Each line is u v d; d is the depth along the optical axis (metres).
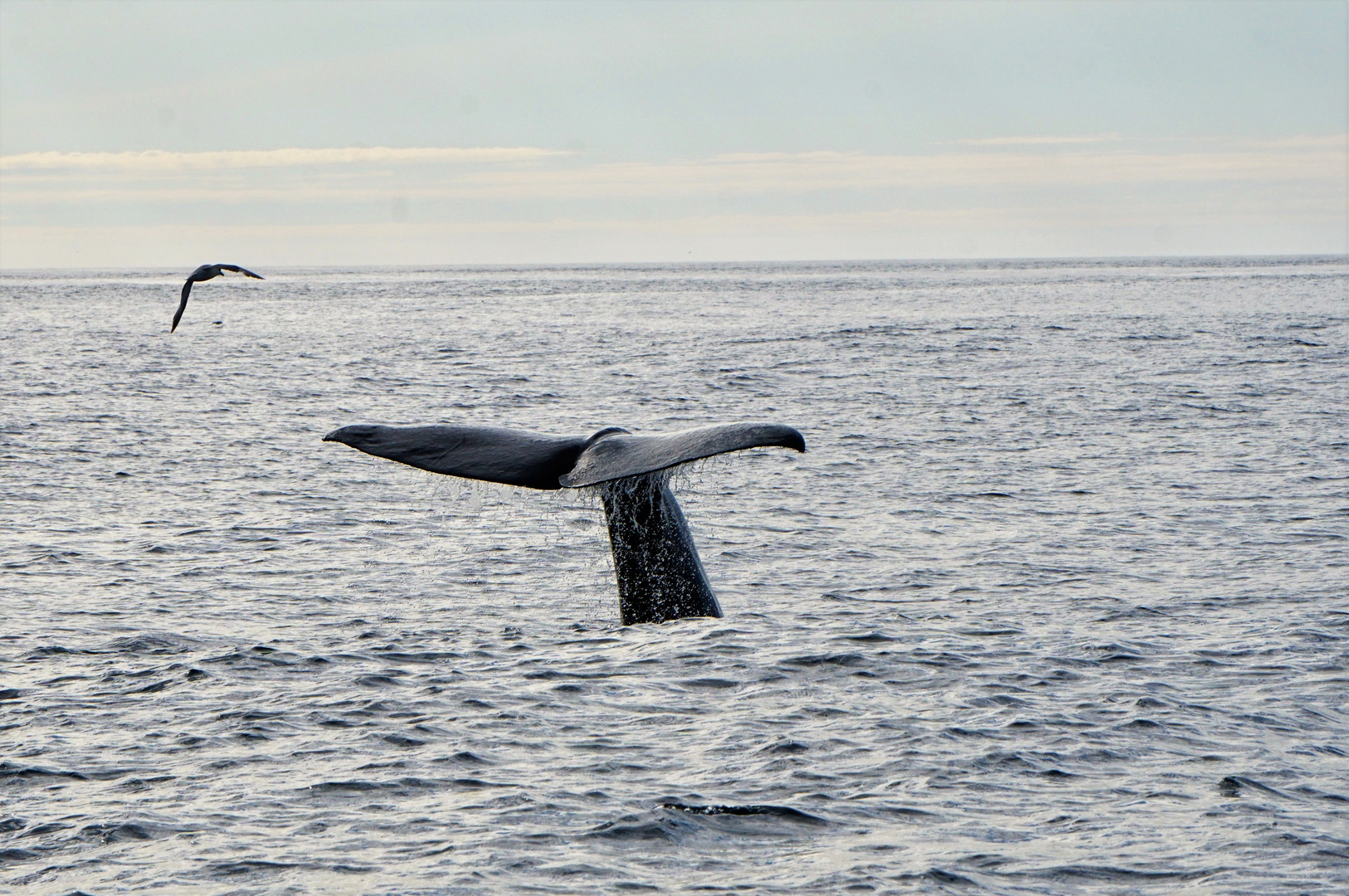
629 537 54.31
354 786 35.25
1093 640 52.34
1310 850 30.92
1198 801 34.25
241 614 59.84
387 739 39.44
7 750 38.56
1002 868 29.95
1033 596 62.44
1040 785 35.41
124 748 38.72
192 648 53.09
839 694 44.09
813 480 101.12
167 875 29.48
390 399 168.50
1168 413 143.00
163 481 99.19
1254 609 58.88
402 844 31.33
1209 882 29.14
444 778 35.94
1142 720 41.22
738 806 33.78
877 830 32.19
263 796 34.62
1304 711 42.69
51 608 60.22
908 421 139.00
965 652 50.06
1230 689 45.47
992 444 120.88
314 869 29.83
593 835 31.80
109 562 71.12
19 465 105.75
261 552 74.69
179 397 164.00
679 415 151.12
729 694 43.97
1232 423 134.25
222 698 44.19
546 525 84.06
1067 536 78.31
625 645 50.62
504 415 153.50
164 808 33.69
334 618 59.09
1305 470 102.88
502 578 68.62
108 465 107.25
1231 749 38.59
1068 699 43.69
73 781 35.84
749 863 30.27
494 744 38.88
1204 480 99.06
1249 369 195.00
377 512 87.88
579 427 143.75
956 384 178.88
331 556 73.88
